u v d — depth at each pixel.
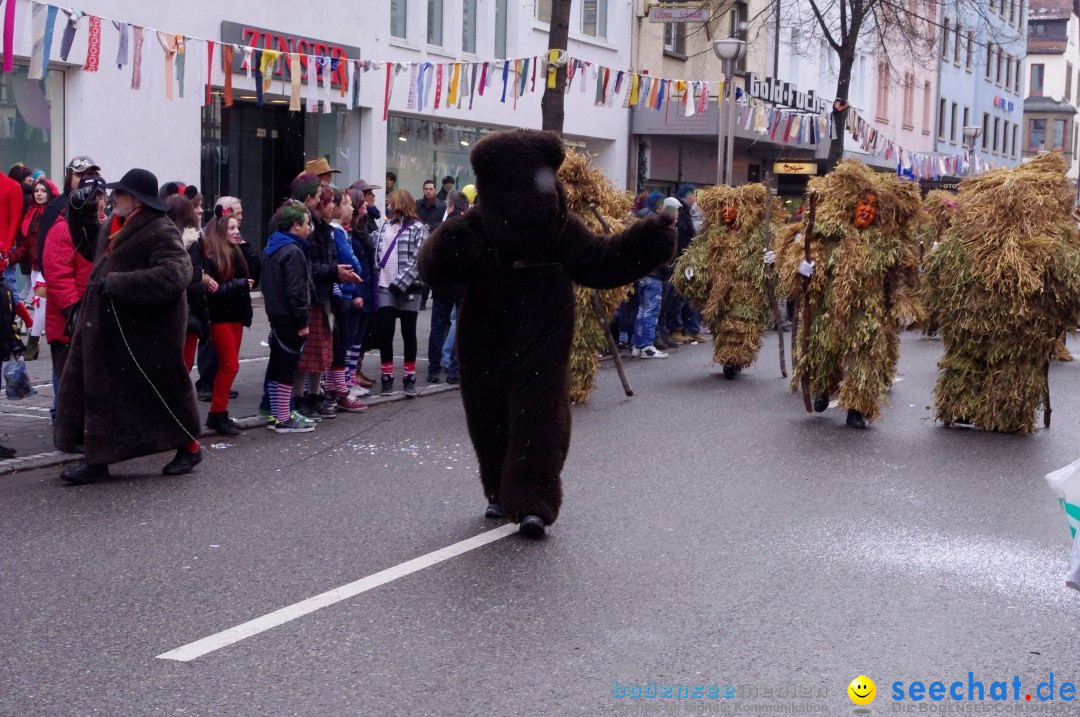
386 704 4.32
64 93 15.23
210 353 10.46
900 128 44.69
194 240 8.95
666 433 9.88
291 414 9.49
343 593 5.53
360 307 10.52
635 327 15.60
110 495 7.27
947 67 49.78
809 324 10.59
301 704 4.31
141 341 7.50
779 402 11.78
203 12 16.69
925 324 10.68
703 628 5.17
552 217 6.22
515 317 6.42
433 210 16.45
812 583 5.84
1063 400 12.76
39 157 14.98
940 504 7.58
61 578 5.68
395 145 21.27
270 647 4.85
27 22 13.94
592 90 26.50
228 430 9.21
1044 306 10.15
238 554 6.12
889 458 9.07
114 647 4.83
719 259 13.38
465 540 6.45
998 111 58.84
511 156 6.30
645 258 6.39
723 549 6.39
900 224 10.26
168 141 16.64
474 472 8.19
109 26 15.33
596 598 5.54
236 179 18.48
